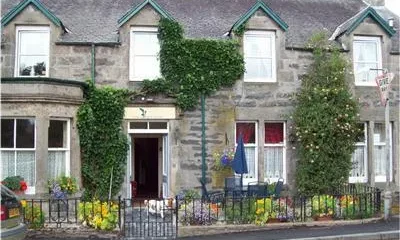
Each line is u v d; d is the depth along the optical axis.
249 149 19.27
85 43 18.14
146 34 18.64
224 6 21.28
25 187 15.54
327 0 23.16
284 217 14.48
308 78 19.23
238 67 18.72
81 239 12.85
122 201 14.58
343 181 18.84
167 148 18.42
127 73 18.22
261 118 19.00
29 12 17.92
